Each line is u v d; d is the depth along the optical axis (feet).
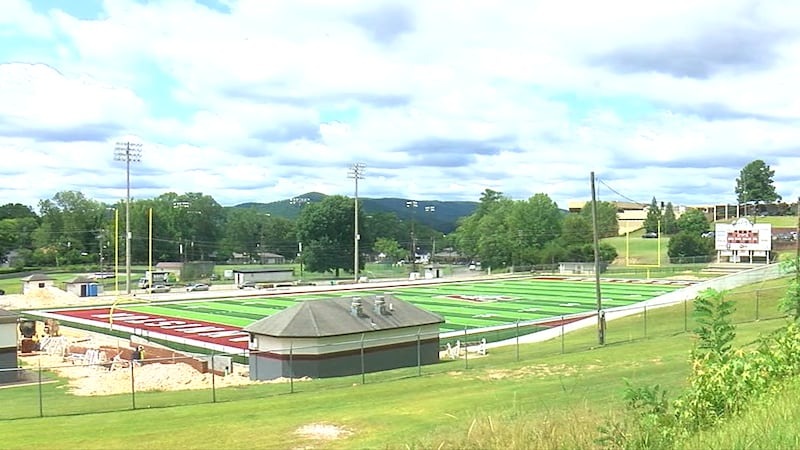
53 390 124.36
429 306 280.31
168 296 344.28
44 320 239.91
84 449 72.84
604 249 527.40
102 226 648.79
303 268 577.43
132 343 186.29
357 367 138.41
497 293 337.93
